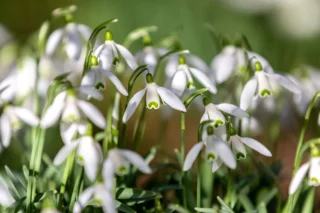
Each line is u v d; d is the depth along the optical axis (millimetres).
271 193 863
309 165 781
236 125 905
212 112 790
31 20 2053
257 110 939
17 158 1053
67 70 1001
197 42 1905
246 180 870
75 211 731
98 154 741
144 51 870
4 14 2025
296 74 937
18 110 828
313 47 1807
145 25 1960
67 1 2057
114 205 730
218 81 893
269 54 1816
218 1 1925
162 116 930
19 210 801
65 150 739
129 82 793
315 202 1010
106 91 1456
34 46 934
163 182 908
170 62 885
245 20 1898
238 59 898
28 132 937
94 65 779
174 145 1386
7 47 1026
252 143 784
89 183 852
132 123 1318
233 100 904
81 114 751
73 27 888
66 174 781
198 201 815
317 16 1800
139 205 862
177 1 1959
